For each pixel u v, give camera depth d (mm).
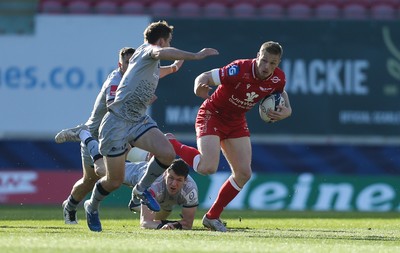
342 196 65125
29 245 25484
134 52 32406
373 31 66125
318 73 65938
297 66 65812
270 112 36219
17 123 65688
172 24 65500
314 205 64875
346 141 66062
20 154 65500
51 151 65688
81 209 57281
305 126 65875
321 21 65812
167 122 65000
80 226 37594
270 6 71500
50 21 65750
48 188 65250
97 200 32344
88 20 65812
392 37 66125
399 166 66312
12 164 65438
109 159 30969
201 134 37188
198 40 65312
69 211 39406
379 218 52938
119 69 34906
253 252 24812
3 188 65062
